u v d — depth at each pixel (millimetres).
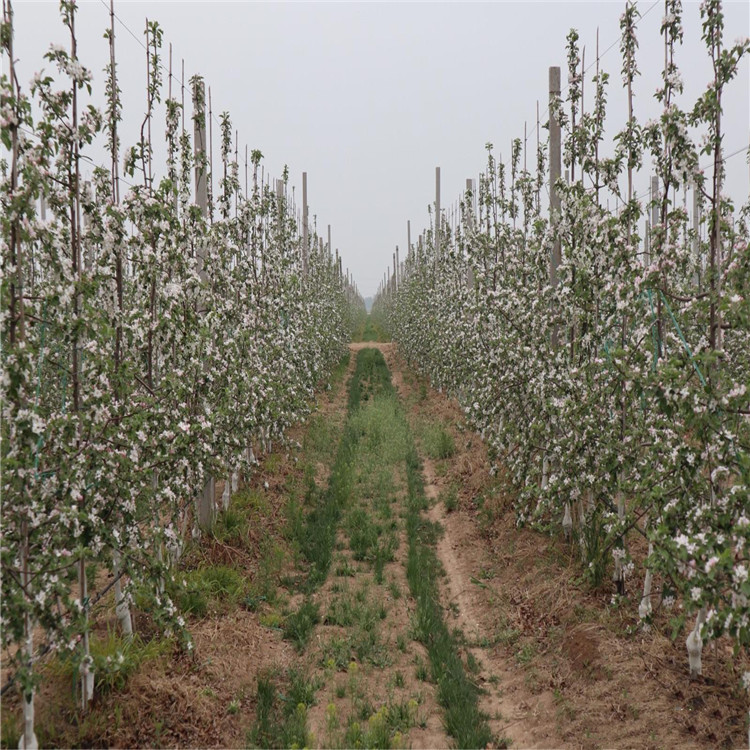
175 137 6922
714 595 3631
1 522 3592
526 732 4605
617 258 5180
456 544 8133
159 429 5133
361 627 5961
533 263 8211
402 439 12742
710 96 4230
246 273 9039
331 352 20188
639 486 4586
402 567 7449
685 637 5090
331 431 13430
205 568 6469
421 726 4641
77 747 3986
